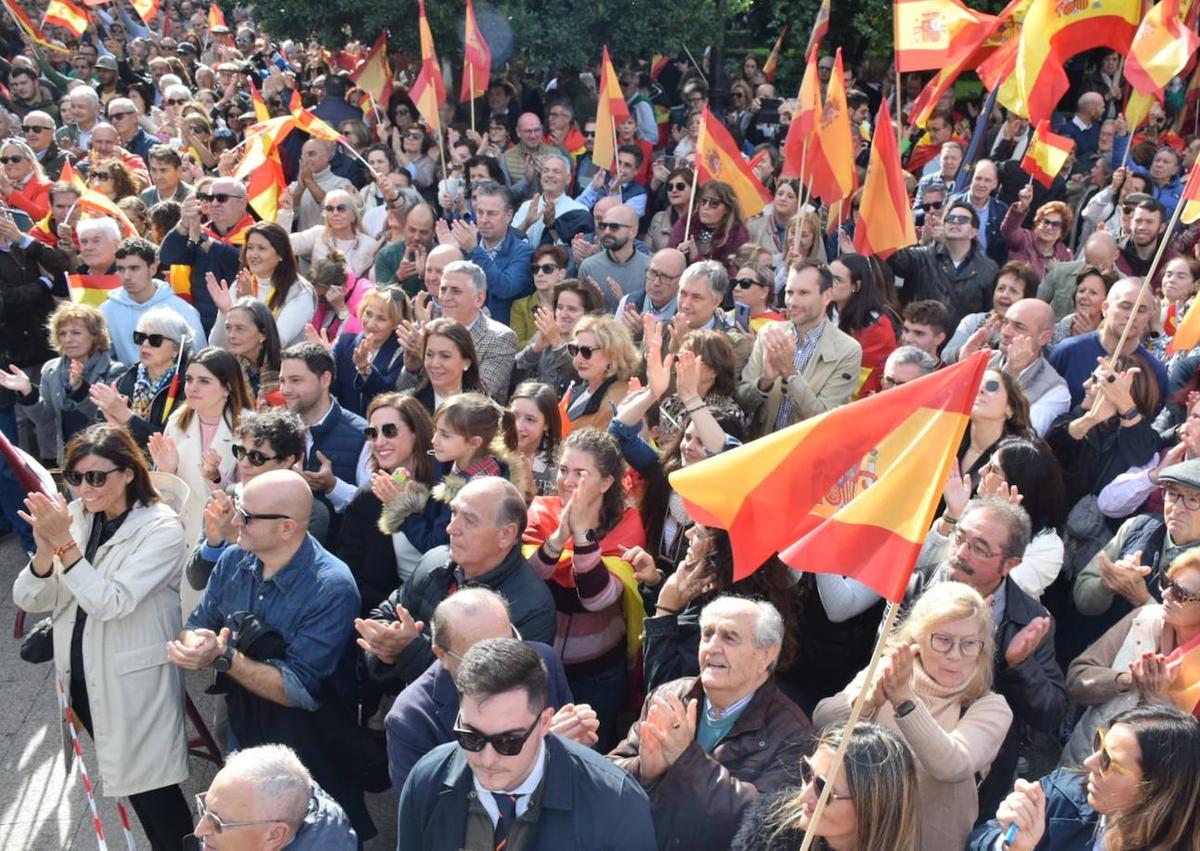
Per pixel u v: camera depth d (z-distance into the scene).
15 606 7.85
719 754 4.12
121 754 5.26
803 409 6.56
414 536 5.57
